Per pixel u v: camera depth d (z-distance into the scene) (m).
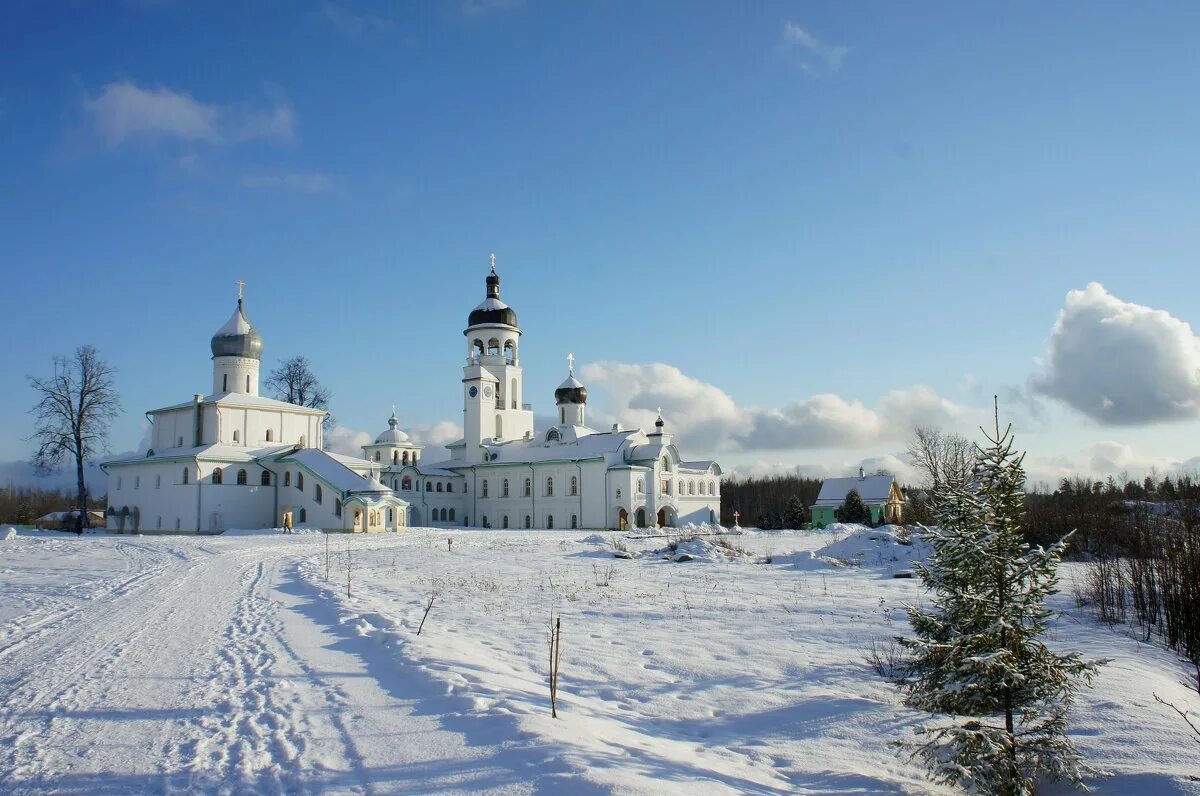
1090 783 9.52
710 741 10.98
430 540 58.34
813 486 149.50
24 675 14.04
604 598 24.80
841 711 12.05
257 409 81.81
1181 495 48.62
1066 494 69.12
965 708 9.89
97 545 49.75
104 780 8.61
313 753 9.27
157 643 16.77
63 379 73.31
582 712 11.41
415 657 14.32
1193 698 13.28
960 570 9.99
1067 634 19.50
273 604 23.28
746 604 23.20
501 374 102.44
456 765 8.66
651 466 86.94
